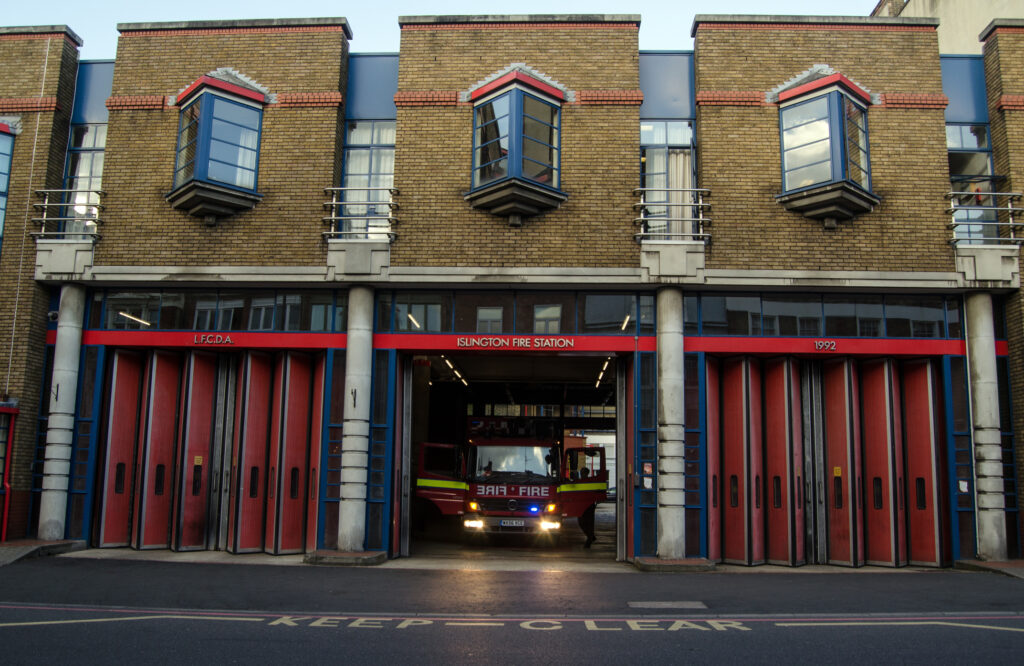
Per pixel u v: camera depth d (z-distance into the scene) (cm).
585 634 802
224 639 764
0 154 1579
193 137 1518
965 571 1384
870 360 1541
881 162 1527
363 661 679
